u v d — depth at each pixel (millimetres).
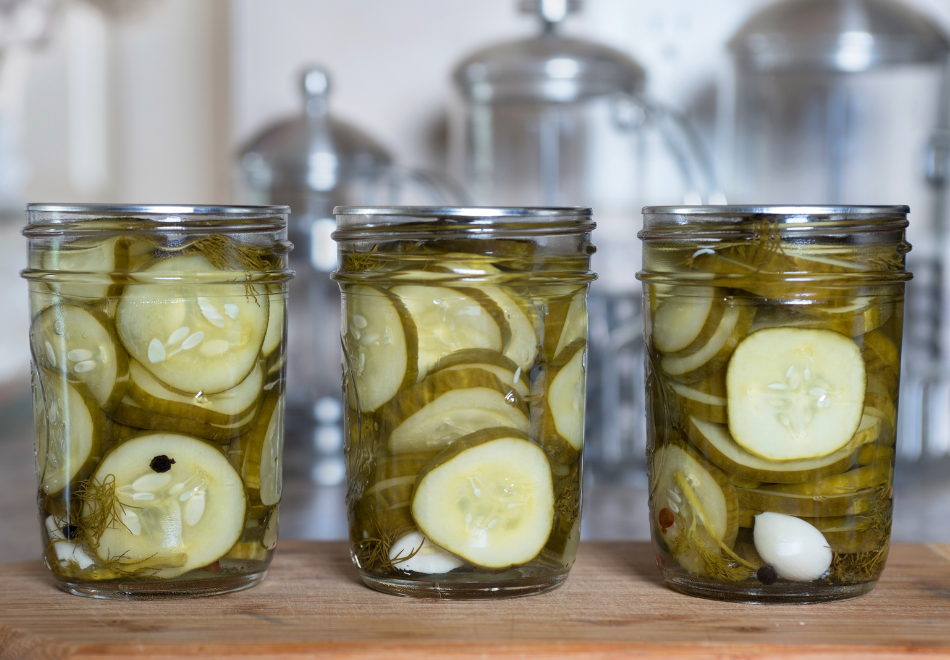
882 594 614
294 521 1169
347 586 623
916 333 1551
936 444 1609
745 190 1604
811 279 579
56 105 2023
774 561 590
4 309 1893
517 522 595
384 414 594
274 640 555
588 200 1576
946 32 1588
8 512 1316
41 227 600
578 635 562
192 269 589
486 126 1544
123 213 585
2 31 2006
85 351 593
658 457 613
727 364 585
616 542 703
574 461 610
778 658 552
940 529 1177
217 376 596
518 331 587
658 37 1676
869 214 584
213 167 2010
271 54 1787
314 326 1545
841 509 591
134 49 2014
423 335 585
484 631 565
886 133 1593
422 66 1768
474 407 586
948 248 1562
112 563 597
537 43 1432
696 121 1682
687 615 586
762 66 1460
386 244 587
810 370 583
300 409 1519
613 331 1370
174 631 566
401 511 595
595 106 1546
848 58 1418
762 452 584
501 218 583
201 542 602
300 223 1506
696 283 587
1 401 1837
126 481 594
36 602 603
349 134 1496
